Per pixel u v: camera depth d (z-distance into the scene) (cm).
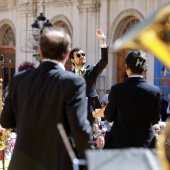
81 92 708
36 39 3528
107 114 941
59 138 709
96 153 415
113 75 4075
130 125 910
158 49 422
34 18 4812
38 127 713
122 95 918
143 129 911
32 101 718
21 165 718
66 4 4491
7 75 5159
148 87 923
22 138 721
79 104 700
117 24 4053
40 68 737
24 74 753
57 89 707
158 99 930
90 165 405
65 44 739
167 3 404
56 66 732
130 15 3956
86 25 4278
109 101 938
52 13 4656
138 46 422
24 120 723
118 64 4088
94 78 1271
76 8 4384
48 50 735
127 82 932
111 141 934
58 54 737
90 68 1277
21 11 4931
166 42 419
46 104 711
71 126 694
